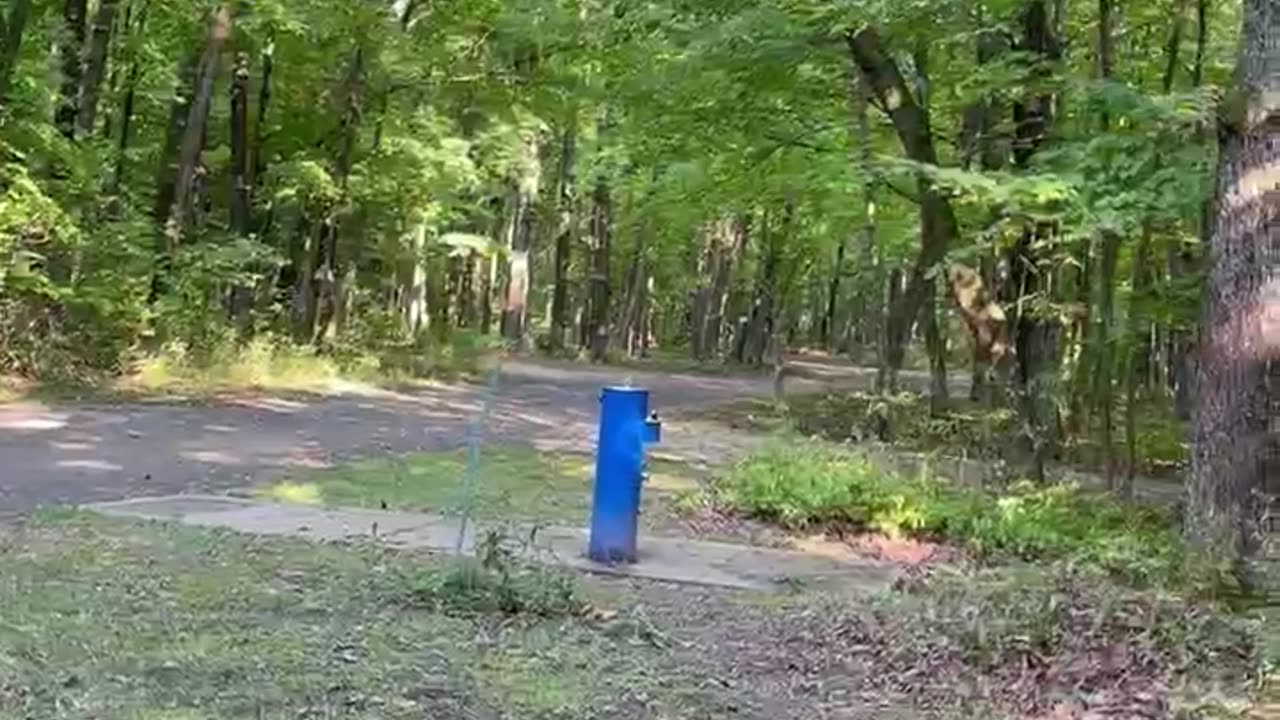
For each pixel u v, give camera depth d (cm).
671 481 1311
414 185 2648
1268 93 856
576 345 4362
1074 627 612
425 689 519
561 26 1984
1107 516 1084
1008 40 1542
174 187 2300
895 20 1460
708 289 4647
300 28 2280
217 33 2220
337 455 1366
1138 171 1176
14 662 521
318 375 2242
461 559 720
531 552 844
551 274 4819
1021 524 1014
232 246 2206
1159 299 1271
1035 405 1467
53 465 1151
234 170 2453
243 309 2345
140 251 2017
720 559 886
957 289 1572
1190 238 1273
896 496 1063
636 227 3800
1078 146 1239
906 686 560
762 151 1748
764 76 1628
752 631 661
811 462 1166
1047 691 548
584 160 3466
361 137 2581
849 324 5706
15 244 1791
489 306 4412
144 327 1972
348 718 475
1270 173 855
